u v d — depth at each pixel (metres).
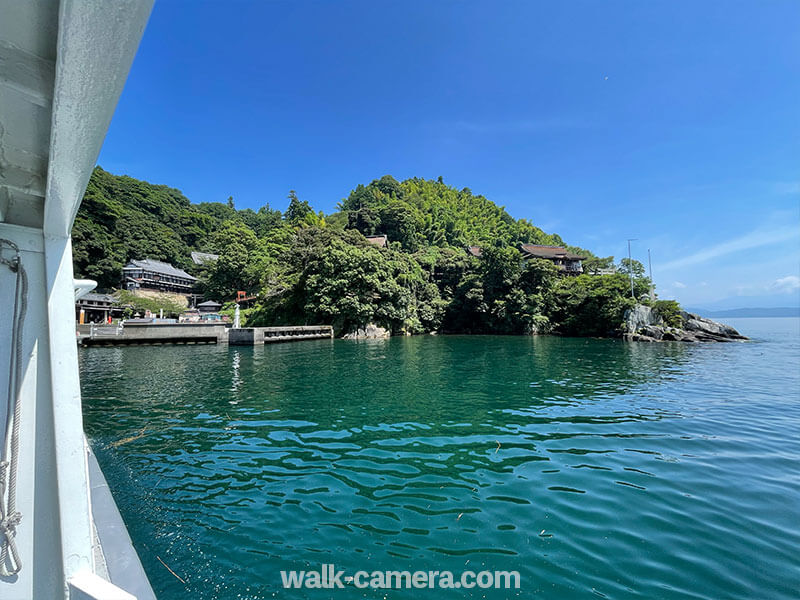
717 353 20.97
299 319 33.56
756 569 2.99
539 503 4.11
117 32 0.78
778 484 4.54
